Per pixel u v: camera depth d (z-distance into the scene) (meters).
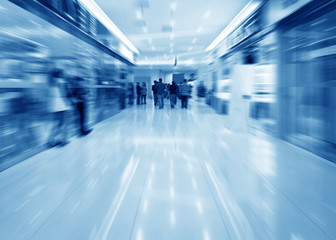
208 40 10.58
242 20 6.48
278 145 4.29
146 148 4.10
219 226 1.84
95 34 6.00
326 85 3.51
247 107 5.40
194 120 7.37
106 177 2.81
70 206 2.14
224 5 6.30
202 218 1.95
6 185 2.60
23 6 3.15
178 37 9.94
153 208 2.11
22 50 3.34
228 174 2.91
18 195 2.36
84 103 5.19
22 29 3.34
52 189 2.49
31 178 2.79
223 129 5.83
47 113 4.00
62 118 4.45
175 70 24.78
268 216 1.98
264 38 5.12
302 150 3.97
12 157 3.19
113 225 1.85
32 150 3.63
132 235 1.73
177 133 5.38
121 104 10.20
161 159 3.50
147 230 1.79
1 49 2.98
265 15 4.59
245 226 1.84
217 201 2.23
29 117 3.54
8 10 3.04
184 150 3.97
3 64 3.02
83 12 5.12
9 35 3.11
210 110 10.48
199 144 4.38
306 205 2.16
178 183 2.64
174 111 10.08
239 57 6.98
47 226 1.84
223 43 8.59
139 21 7.60
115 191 2.44
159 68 22.83
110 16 7.01
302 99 4.09
